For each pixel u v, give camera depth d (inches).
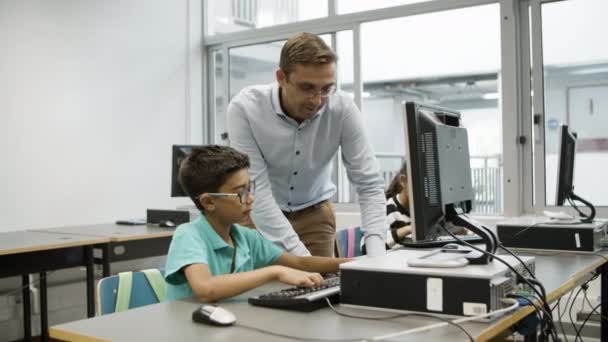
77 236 130.0
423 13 165.9
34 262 119.8
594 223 95.4
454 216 57.9
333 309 51.1
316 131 75.4
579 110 147.2
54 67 163.0
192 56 205.6
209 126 210.8
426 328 43.1
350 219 171.9
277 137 75.3
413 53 257.4
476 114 296.2
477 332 43.1
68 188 166.1
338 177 182.2
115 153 179.0
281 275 56.2
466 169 63.2
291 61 61.9
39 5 159.2
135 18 185.8
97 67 174.2
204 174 60.1
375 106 293.4
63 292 162.1
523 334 62.3
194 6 206.4
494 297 46.8
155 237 137.9
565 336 116.2
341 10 181.3
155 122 191.9
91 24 172.7
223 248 61.6
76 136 168.4
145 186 188.1
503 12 151.1
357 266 51.6
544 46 149.6
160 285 68.4
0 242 120.5
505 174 151.8
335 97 75.0
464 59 257.0
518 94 151.6
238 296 57.2
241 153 63.2
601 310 98.9
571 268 75.7
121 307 64.2
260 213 73.1
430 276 48.2
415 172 53.9
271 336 42.8
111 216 177.5
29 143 156.9
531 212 151.0
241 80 204.7
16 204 153.8
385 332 43.6
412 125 53.9
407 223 102.2
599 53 145.1
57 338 46.1
